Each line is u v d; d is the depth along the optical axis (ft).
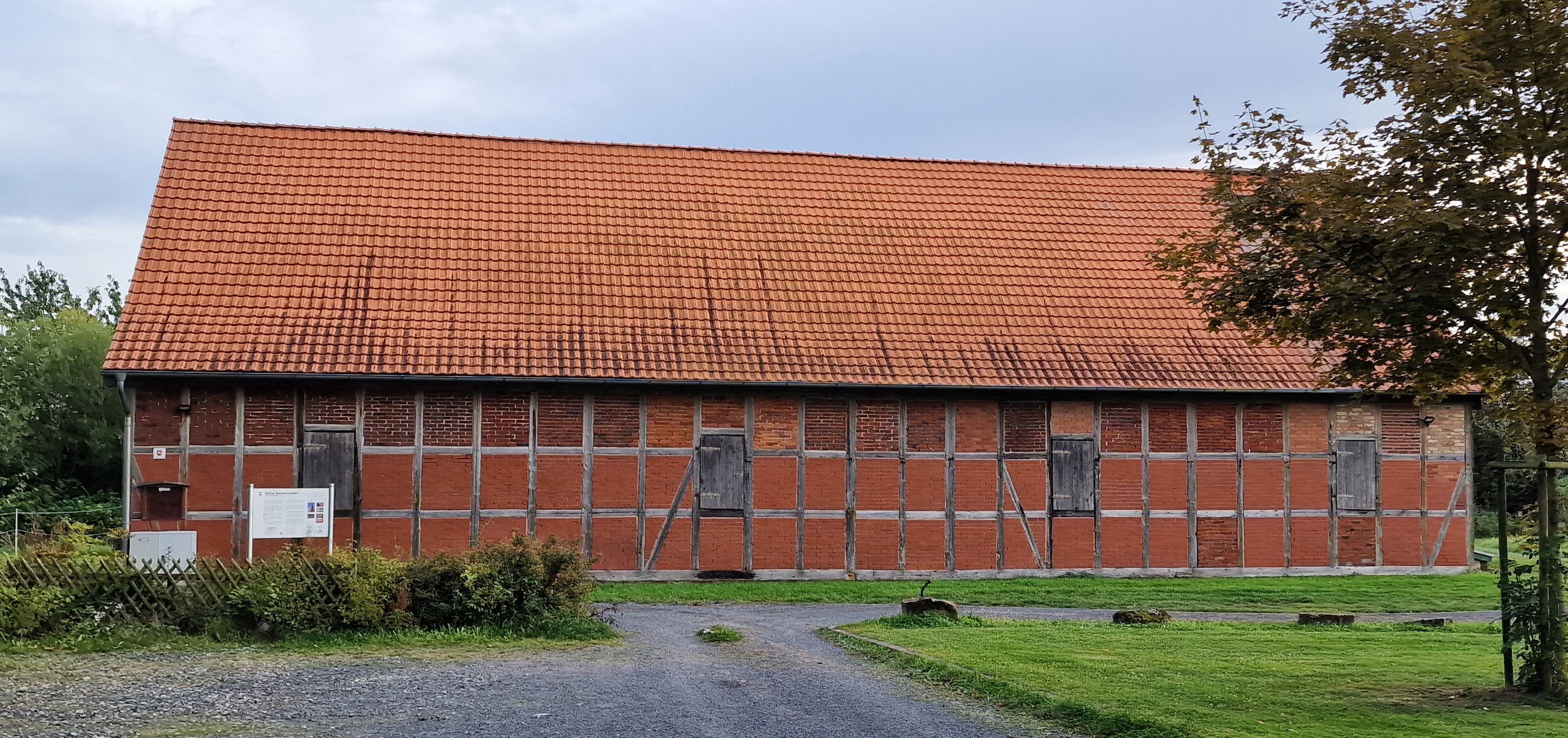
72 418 139.95
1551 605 36.60
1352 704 35.68
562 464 77.30
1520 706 35.47
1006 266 90.12
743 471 79.36
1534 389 37.11
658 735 32.48
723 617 63.72
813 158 98.12
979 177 98.89
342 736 32.04
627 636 53.01
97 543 79.46
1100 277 90.17
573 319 80.48
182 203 82.58
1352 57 38.04
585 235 86.99
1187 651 47.65
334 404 75.05
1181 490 83.15
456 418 76.33
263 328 75.72
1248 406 84.07
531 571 53.26
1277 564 83.76
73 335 142.82
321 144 90.07
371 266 81.30
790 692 38.52
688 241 88.07
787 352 80.84
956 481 81.20
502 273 82.79
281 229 82.48
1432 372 37.81
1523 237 35.86
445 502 75.82
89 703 36.04
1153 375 82.64
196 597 49.75
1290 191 37.65
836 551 79.92
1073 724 33.42
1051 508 81.97
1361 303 35.88
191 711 34.99
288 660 44.55
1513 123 34.71
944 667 41.88
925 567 80.59
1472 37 35.40
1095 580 80.02
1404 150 35.65
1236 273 39.45
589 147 95.09
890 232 91.81
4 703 35.78
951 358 82.12
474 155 92.27
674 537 78.38
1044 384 80.94
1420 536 85.40
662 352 79.36
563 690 38.81
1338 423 84.99
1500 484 38.11
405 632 50.49
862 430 80.64
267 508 57.62
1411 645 50.26
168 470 72.90
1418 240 34.73
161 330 74.23
